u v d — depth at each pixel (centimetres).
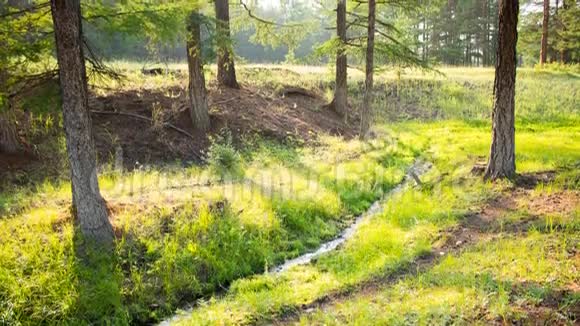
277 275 746
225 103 1691
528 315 474
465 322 475
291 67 2619
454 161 1278
